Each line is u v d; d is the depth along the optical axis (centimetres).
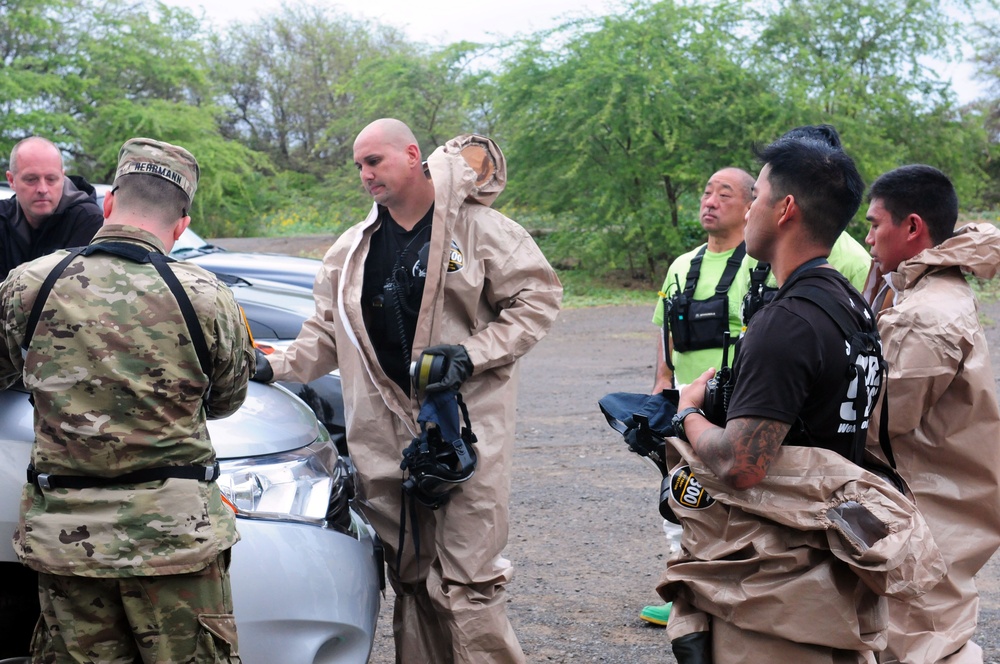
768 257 240
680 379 396
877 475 245
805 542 223
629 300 1781
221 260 761
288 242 2516
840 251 365
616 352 1222
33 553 230
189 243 804
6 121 2623
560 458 681
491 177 329
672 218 1922
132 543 228
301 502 283
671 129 1820
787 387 219
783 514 221
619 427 271
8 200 429
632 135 1772
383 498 327
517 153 1917
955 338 288
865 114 1906
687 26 1866
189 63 3094
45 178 409
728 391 241
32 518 233
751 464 220
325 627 274
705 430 233
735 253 386
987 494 297
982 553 298
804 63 1911
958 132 1998
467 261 319
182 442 237
